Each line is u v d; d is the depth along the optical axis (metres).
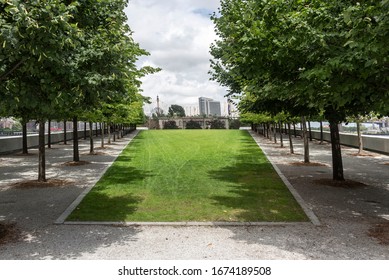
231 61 7.42
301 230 6.29
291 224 6.63
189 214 7.32
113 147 24.11
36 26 4.30
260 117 21.36
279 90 7.02
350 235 5.99
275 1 5.84
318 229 6.34
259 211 7.54
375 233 6.07
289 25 5.78
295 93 6.84
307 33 5.42
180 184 10.62
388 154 17.44
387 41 4.65
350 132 25.73
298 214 7.28
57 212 7.60
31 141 23.44
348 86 5.38
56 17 4.56
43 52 4.68
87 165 14.91
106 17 7.08
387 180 11.11
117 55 6.06
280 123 22.77
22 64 5.26
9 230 6.33
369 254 5.11
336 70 5.40
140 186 10.34
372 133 25.39
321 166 14.20
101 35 6.45
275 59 6.15
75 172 13.02
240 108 13.84
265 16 5.98
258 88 8.24
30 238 5.92
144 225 6.64
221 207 7.88
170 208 7.81
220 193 9.34
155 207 7.91
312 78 5.90
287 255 5.09
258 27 6.06
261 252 5.22
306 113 9.80
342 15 5.31
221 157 17.64
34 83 5.72
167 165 14.87
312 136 30.81
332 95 5.94
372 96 5.76
